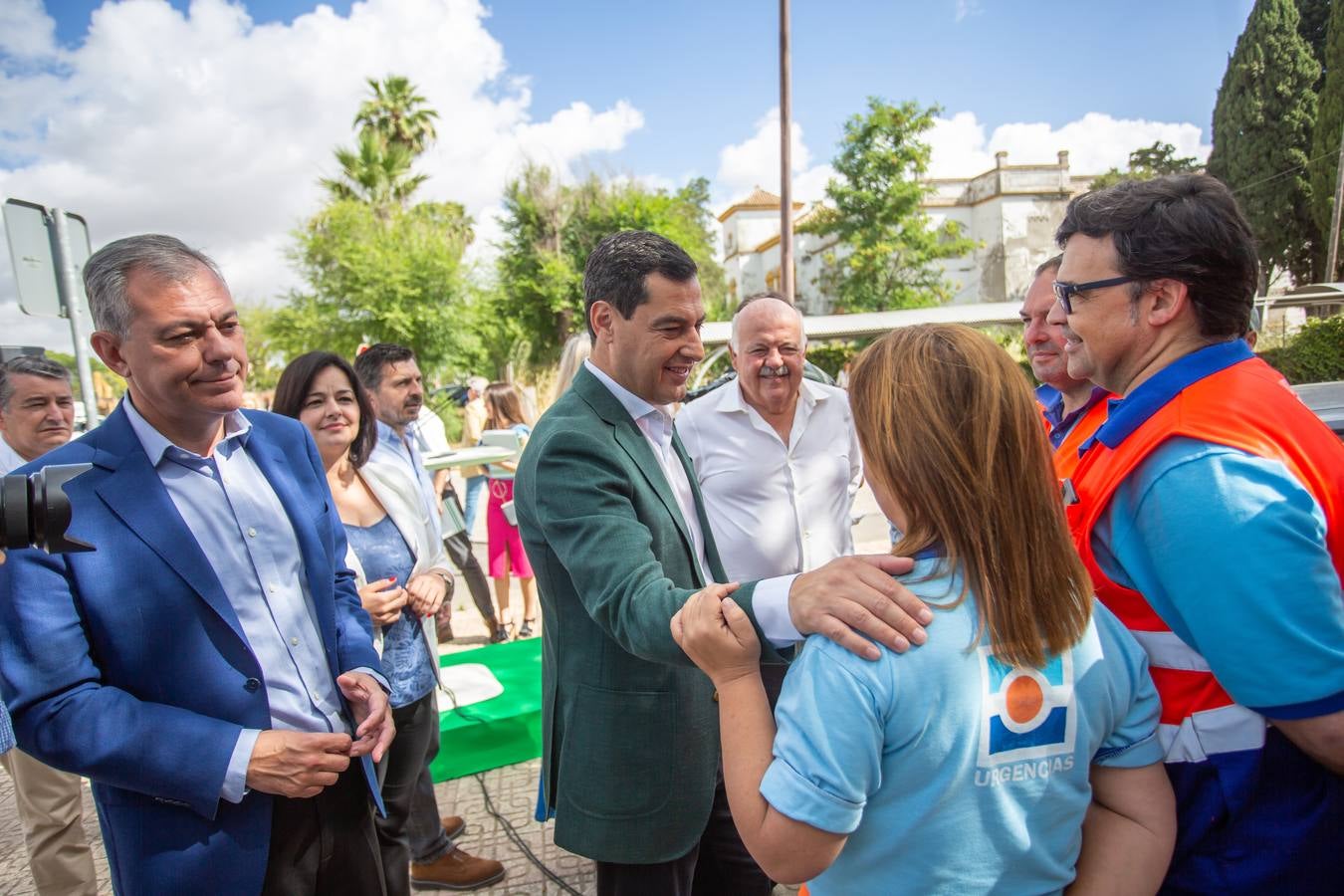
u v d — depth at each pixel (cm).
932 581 93
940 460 92
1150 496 104
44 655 125
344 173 2711
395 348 292
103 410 768
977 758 89
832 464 301
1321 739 94
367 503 240
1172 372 110
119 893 138
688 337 170
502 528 504
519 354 2336
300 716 153
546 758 176
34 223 356
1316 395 304
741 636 101
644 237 170
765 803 93
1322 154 1402
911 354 98
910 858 91
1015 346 1305
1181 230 108
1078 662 95
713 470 295
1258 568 93
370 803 170
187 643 138
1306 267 1491
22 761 233
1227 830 106
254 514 154
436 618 257
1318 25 1425
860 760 86
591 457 153
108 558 133
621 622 132
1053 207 3050
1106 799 104
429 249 2181
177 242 142
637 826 160
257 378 2408
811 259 3247
